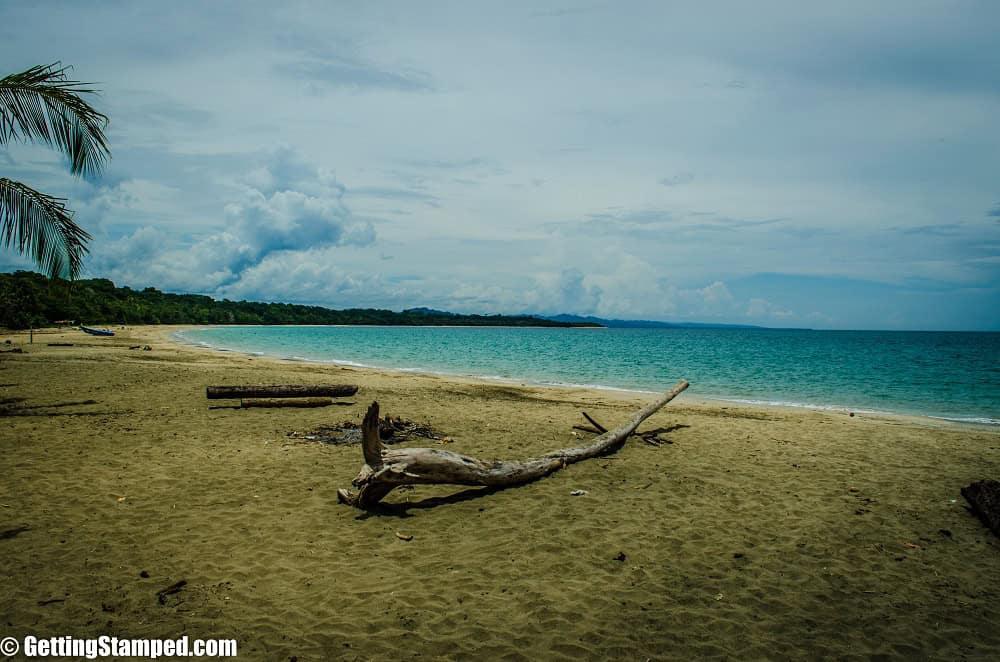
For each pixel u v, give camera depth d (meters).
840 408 17.72
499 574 4.96
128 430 9.99
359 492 6.50
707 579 4.96
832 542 5.88
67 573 4.67
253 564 4.99
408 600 4.45
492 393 18.08
